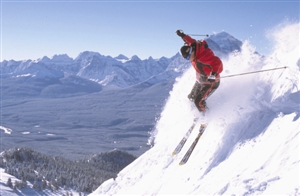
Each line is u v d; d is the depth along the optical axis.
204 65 6.73
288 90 6.23
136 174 9.91
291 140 4.79
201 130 7.20
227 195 4.70
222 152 6.34
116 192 9.95
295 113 5.37
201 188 5.64
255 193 4.30
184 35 7.03
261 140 5.50
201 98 6.95
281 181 4.16
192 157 7.28
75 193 38.34
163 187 7.32
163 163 8.72
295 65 6.58
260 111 6.29
